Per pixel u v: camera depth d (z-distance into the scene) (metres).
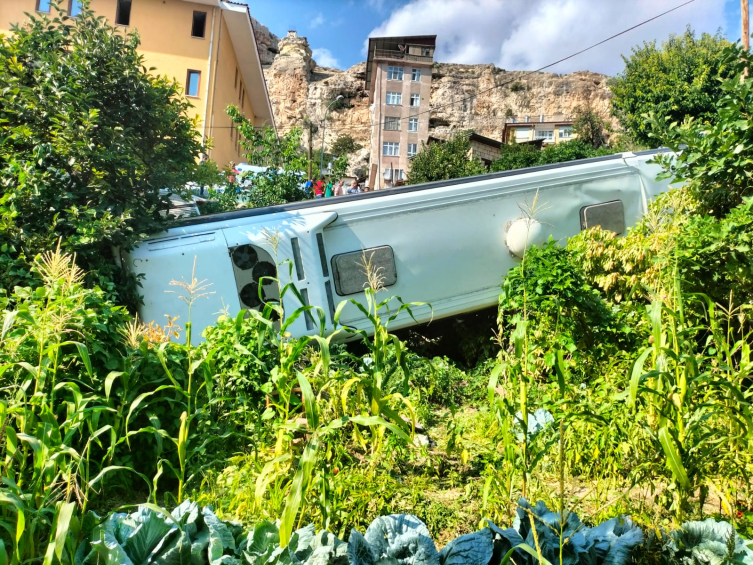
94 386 4.01
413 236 9.56
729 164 6.02
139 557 2.60
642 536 2.78
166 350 4.73
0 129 7.87
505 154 40.88
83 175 8.06
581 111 73.62
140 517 2.75
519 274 6.91
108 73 8.27
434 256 9.60
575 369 6.14
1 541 2.44
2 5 25.12
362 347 9.67
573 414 3.40
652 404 3.58
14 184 7.50
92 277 7.59
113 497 4.08
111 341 4.26
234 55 31.89
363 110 89.56
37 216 7.52
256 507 3.45
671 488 3.20
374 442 4.43
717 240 5.32
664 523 3.26
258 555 2.61
